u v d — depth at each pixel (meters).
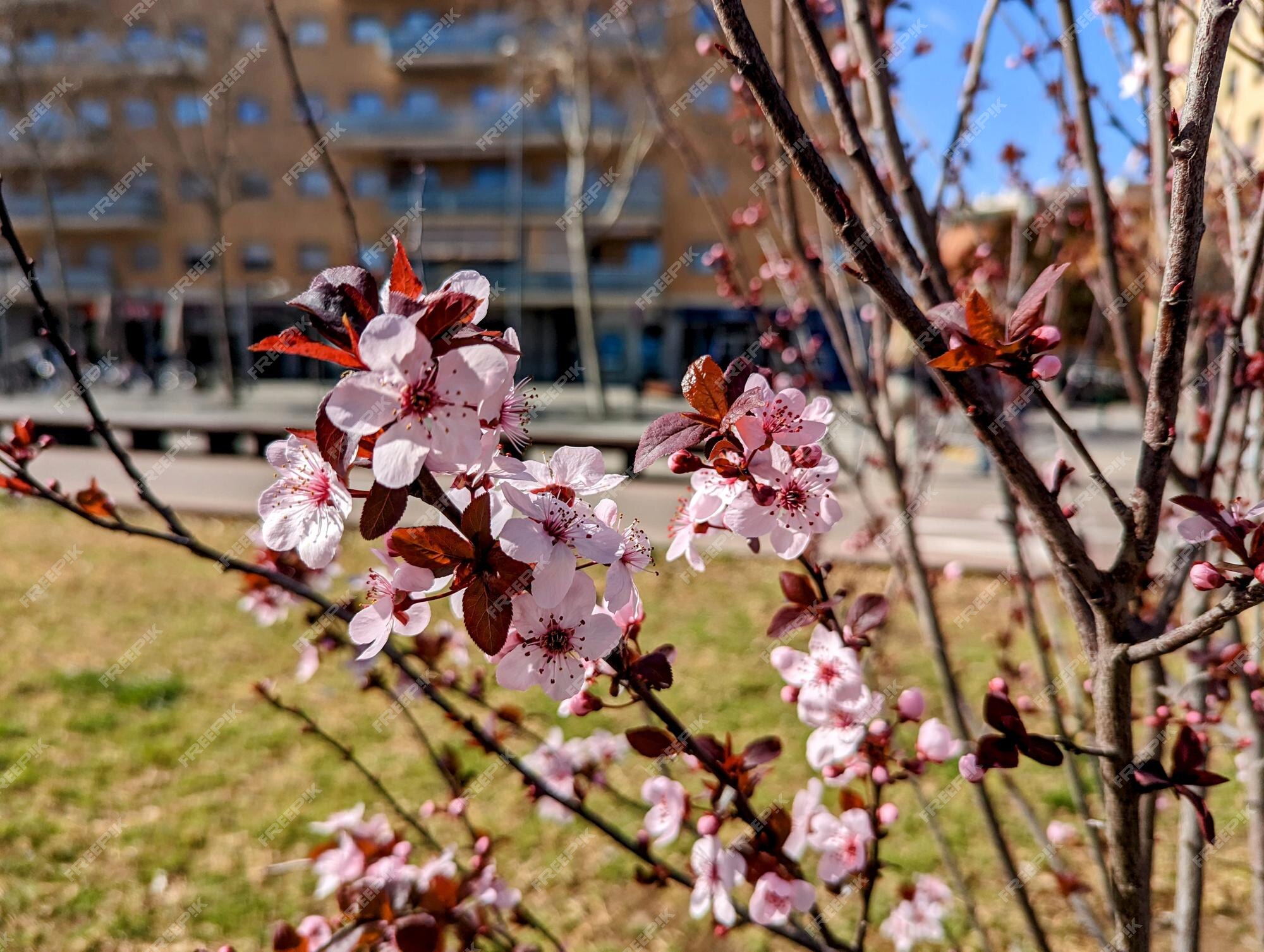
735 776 1.26
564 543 0.91
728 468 1.06
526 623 0.95
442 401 0.84
